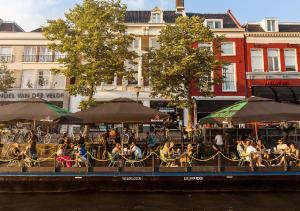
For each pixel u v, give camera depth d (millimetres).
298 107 12055
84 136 18594
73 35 19547
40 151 16609
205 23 28703
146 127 25312
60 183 11500
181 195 11273
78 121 13039
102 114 12039
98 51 19000
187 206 9945
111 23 19797
